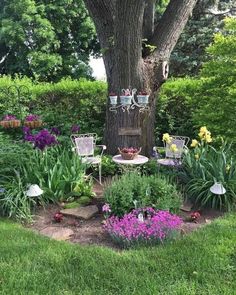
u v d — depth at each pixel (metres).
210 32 13.53
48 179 4.85
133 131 6.26
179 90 8.23
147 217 3.99
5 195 4.58
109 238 3.84
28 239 3.70
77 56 18.42
